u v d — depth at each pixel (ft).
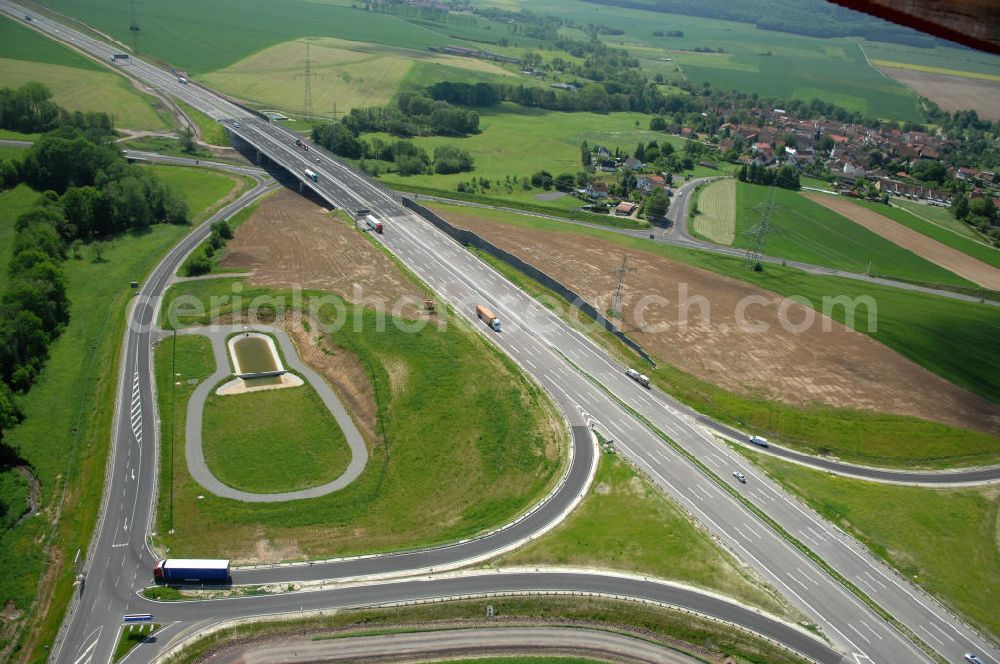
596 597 376.48
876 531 437.17
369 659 342.44
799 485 471.21
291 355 574.56
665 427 516.73
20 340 522.06
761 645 358.43
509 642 355.15
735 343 620.49
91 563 378.53
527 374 559.79
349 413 517.14
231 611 358.02
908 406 553.64
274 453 472.44
